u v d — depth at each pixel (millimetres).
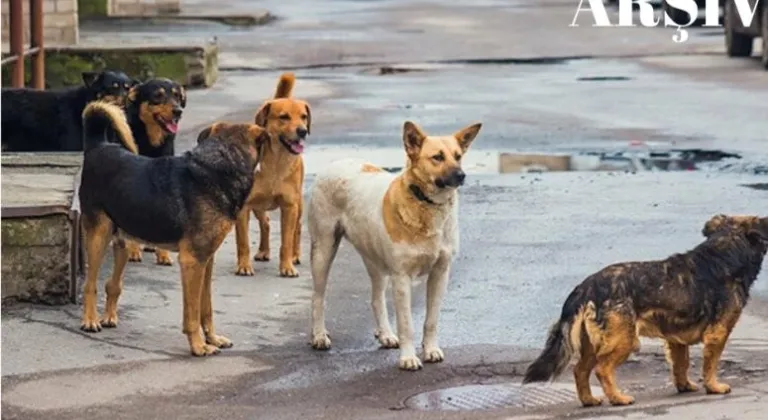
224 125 12812
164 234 12648
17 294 13930
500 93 31344
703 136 25078
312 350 12875
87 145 13125
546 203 19359
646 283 10812
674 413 10633
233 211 12672
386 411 11125
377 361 12555
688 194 19906
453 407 11227
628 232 17547
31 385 11703
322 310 12961
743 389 11422
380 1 58969
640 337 11781
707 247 11000
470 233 17516
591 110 28469
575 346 10758
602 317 10734
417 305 14250
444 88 32250
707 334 10992
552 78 34188
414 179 12039
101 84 17797
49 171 16250
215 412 11117
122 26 41688
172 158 12812
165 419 10938
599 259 16172
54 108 18062
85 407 11211
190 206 12555
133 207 12719
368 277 15352
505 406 11195
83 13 43250
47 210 13836
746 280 11039
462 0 59344
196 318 12633
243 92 31156
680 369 11289
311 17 50656
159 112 16000
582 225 17953
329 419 10898
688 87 32188
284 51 39656
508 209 19000
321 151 23562
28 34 32875
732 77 34156
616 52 39844
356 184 12648
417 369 12227
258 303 14414
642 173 21594
